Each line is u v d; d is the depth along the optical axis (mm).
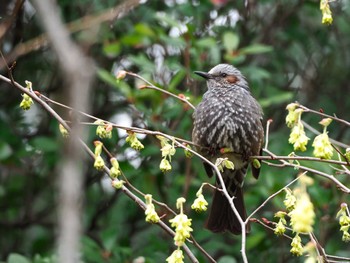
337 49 15016
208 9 13562
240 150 10930
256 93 13258
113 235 11703
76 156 4684
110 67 13984
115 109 13984
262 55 14625
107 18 9516
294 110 7176
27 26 13758
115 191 13812
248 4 14250
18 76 14102
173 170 13367
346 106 14859
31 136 14008
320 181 11781
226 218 9930
